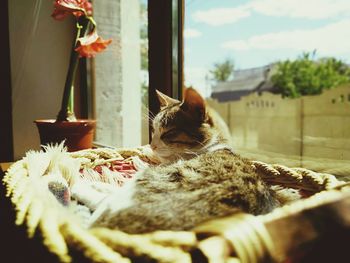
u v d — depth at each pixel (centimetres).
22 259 28
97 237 26
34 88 103
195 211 39
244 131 270
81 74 110
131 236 26
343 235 25
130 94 118
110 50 114
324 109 149
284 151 174
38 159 56
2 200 41
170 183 47
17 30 99
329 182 49
